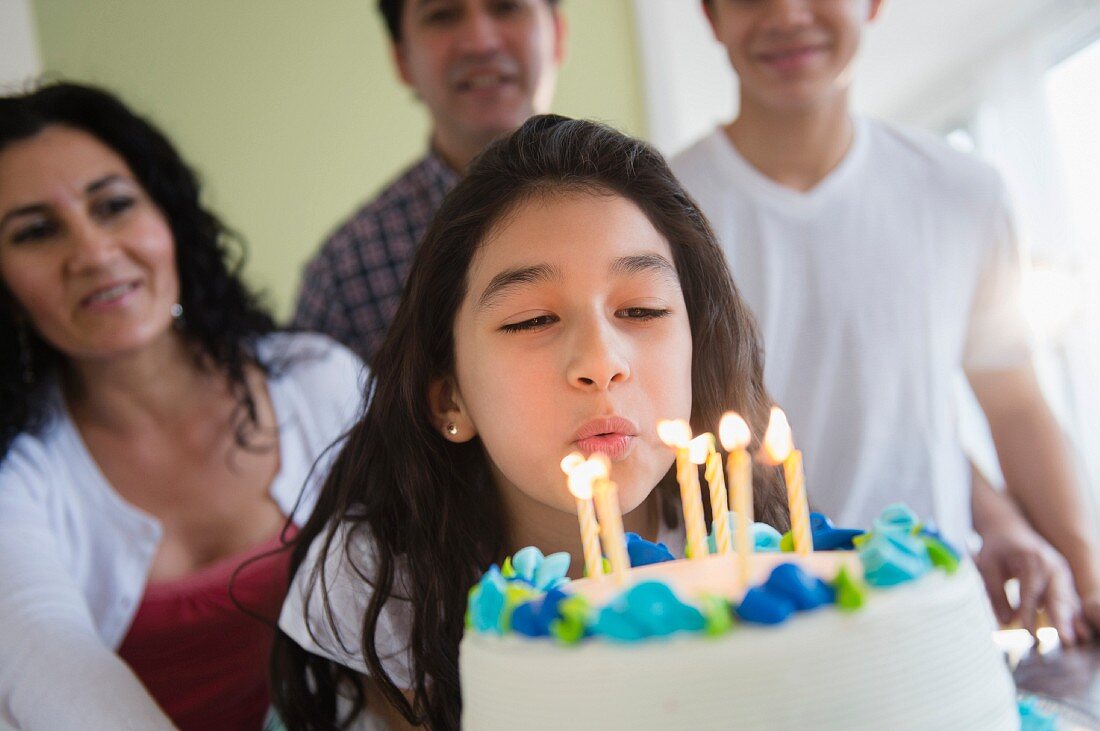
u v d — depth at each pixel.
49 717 1.13
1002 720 0.71
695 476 0.85
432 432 1.15
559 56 2.24
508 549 1.16
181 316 1.70
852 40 1.70
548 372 0.98
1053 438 1.81
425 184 2.20
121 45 3.38
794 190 1.80
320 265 2.32
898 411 1.77
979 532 1.74
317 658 1.23
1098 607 1.45
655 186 1.10
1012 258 1.87
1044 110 3.17
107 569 1.58
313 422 1.74
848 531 0.86
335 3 3.49
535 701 0.68
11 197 1.53
